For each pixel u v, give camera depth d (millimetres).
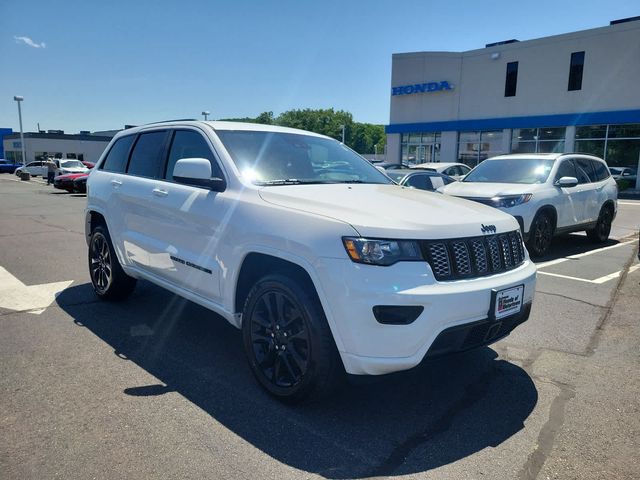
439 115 32562
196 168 3686
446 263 3006
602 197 10039
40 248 8859
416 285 2840
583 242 10609
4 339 4379
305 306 3051
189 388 3512
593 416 3225
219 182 3818
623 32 25188
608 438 2967
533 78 28469
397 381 3701
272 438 2904
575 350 4352
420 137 33875
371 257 2838
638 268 7746
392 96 34344
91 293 5875
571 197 9039
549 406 3352
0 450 2734
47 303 5453
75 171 27172
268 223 3277
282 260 3285
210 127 4246
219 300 3734
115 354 4086
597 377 3811
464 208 3580
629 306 5656
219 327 4793
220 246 3631
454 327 2932
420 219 3088
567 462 2723
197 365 3908
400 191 3986
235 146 4066
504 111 29828
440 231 3025
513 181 9039
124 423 3033
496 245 3336
